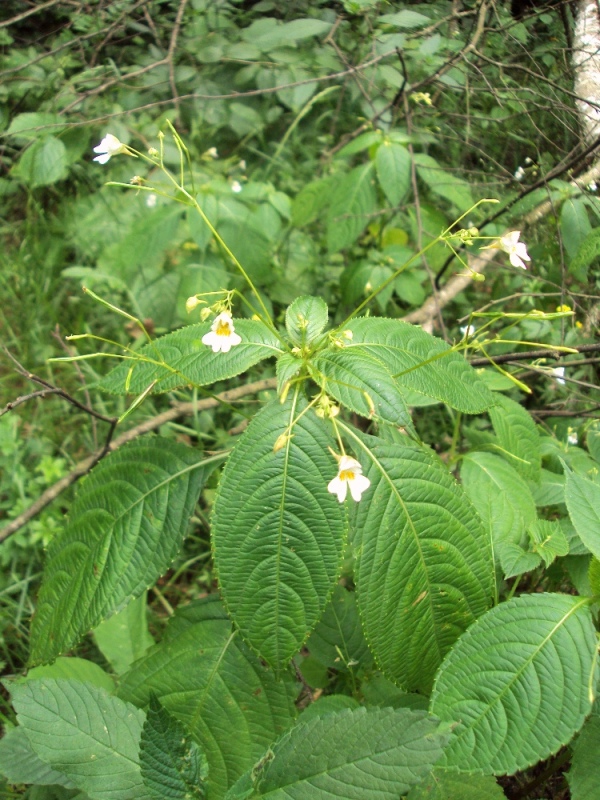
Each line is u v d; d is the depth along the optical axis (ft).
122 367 0.89
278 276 1.70
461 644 0.70
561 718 0.65
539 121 1.56
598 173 1.38
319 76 1.78
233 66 1.93
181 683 0.84
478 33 1.45
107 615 0.81
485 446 1.11
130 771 0.67
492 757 0.64
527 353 1.11
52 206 1.95
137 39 1.87
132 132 1.78
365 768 0.55
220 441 1.48
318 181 1.68
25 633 1.25
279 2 1.79
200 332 0.89
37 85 1.84
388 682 0.90
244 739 0.82
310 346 0.83
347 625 0.95
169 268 1.72
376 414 0.74
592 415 1.33
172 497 0.87
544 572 1.08
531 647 0.69
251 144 2.07
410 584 0.78
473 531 0.81
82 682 0.71
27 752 0.78
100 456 1.24
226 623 0.87
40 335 1.69
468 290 1.74
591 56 1.43
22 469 1.45
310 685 1.04
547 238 1.51
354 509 0.79
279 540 0.75
